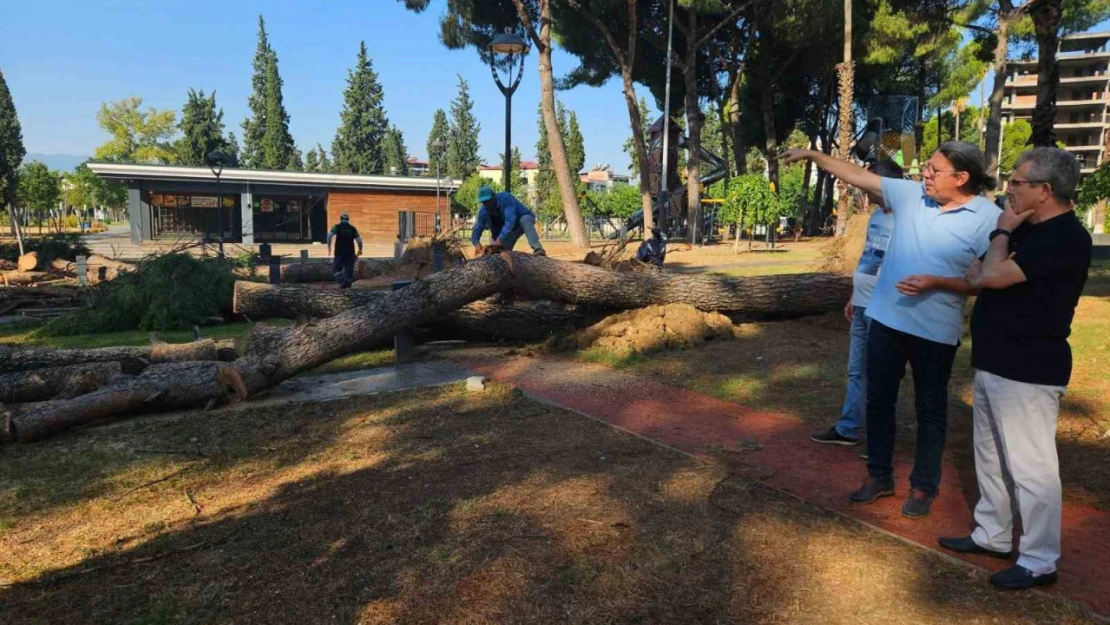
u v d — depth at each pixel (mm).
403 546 3199
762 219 23297
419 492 3844
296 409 5664
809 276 8523
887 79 34906
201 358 6445
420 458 4422
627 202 44375
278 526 3465
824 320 8461
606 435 4809
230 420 5383
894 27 26984
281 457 4543
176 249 11133
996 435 2871
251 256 17375
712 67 34344
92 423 5336
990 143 25375
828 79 32906
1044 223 2652
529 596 2758
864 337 4332
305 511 3641
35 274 17109
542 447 4578
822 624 2543
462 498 3736
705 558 3037
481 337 8578
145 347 6684
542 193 58500
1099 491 3617
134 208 37281
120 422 5375
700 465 4184
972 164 3066
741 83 35844
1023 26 27625
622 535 3256
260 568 3047
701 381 6293
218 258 12305
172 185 37594
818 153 3582
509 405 5641
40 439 4973
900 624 2531
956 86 37250
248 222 38844
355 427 5160
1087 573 2834
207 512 3686
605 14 27828
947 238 3137
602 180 109625
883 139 25609
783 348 7438
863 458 4293
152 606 2775
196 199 39281
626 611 2652
